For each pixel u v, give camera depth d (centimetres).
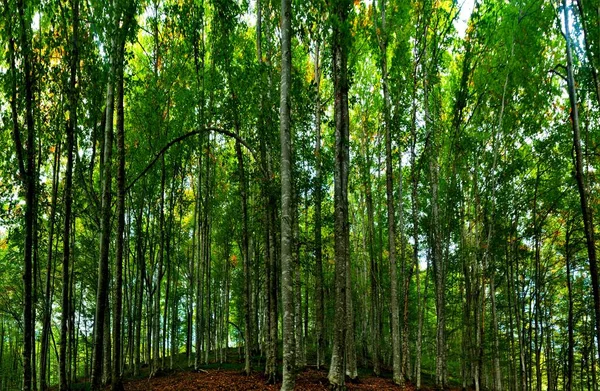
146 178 1285
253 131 1260
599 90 723
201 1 1200
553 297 1945
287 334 612
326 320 2350
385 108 1406
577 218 1412
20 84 639
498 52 1230
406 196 2197
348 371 1334
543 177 1505
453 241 1834
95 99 743
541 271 1661
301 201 1346
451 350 2238
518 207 1452
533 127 1295
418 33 1421
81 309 1841
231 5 1114
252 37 1529
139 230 1288
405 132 1546
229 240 1934
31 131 638
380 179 1944
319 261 1359
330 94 1584
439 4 1460
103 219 787
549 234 1648
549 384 1884
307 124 1291
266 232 1228
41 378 998
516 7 1157
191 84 1370
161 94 1230
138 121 1259
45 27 754
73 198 931
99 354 734
